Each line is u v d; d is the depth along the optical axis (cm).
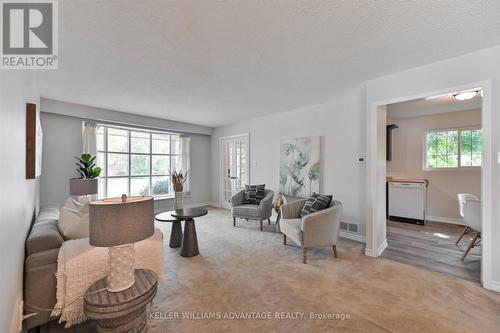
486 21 173
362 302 194
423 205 452
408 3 154
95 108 427
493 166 211
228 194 622
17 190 126
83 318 150
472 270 253
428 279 233
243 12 162
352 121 369
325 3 154
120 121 461
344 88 329
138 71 264
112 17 166
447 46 211
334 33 190
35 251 153
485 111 215
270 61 241
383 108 315
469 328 162
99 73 270
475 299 197
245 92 344
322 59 237
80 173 405
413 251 311
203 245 335
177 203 339
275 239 362
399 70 265
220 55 227
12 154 112
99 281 146
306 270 254
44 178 392
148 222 139
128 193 524
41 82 298
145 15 164
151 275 154
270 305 190
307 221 271
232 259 284
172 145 605
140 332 137
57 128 406
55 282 149
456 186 456
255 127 536
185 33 188
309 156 425
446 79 237
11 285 108
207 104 412
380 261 278
